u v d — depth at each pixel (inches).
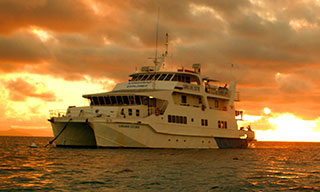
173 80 2041.1
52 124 1875.0
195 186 978.7
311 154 2522.1
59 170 1178.6
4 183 973.8
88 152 1668.3
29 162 1379.2
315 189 992.2
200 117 2062.0
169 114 1872.5
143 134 1771.7
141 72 2094.0
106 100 1909.4
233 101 2385.6
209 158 1633.9
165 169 1226.6
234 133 2327.8
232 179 1100.5
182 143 1942.7
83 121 1718.8
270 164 1577.3
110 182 995.9
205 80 2226.9
